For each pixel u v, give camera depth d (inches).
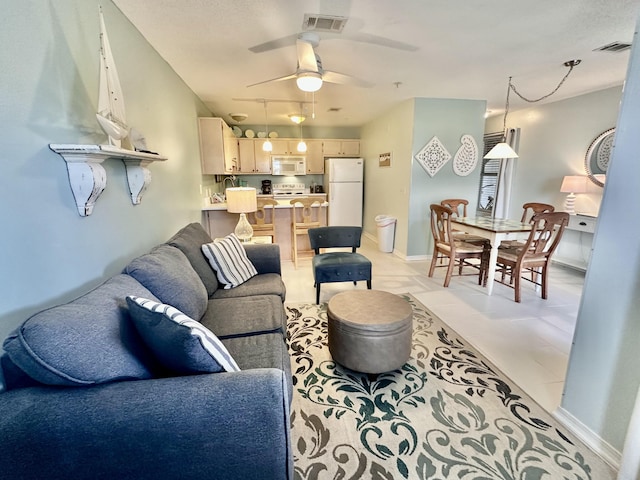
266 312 72.7
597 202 158.2
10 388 36.6
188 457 34.7
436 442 58.2
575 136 168.7
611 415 53.6
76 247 54.8
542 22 86.9
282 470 36.8
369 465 53.7
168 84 114.7
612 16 83.7
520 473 51.9
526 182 201.0
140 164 75.0
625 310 50.4
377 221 209.3
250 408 34.8
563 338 96.3
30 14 45.2
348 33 93.8
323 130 273.1
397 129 194.2
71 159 51.6
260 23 86.8
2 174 39.8
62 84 52.9
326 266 121.0
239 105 191.6
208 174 180.9
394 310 79.0
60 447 32.6
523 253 120.3
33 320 34.6
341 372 79.6
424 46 103.6
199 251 88.9
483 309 116.9
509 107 198.1
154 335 39.6
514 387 73.5
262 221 175.5
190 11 79.5
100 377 35.6
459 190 185.8
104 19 68.9
